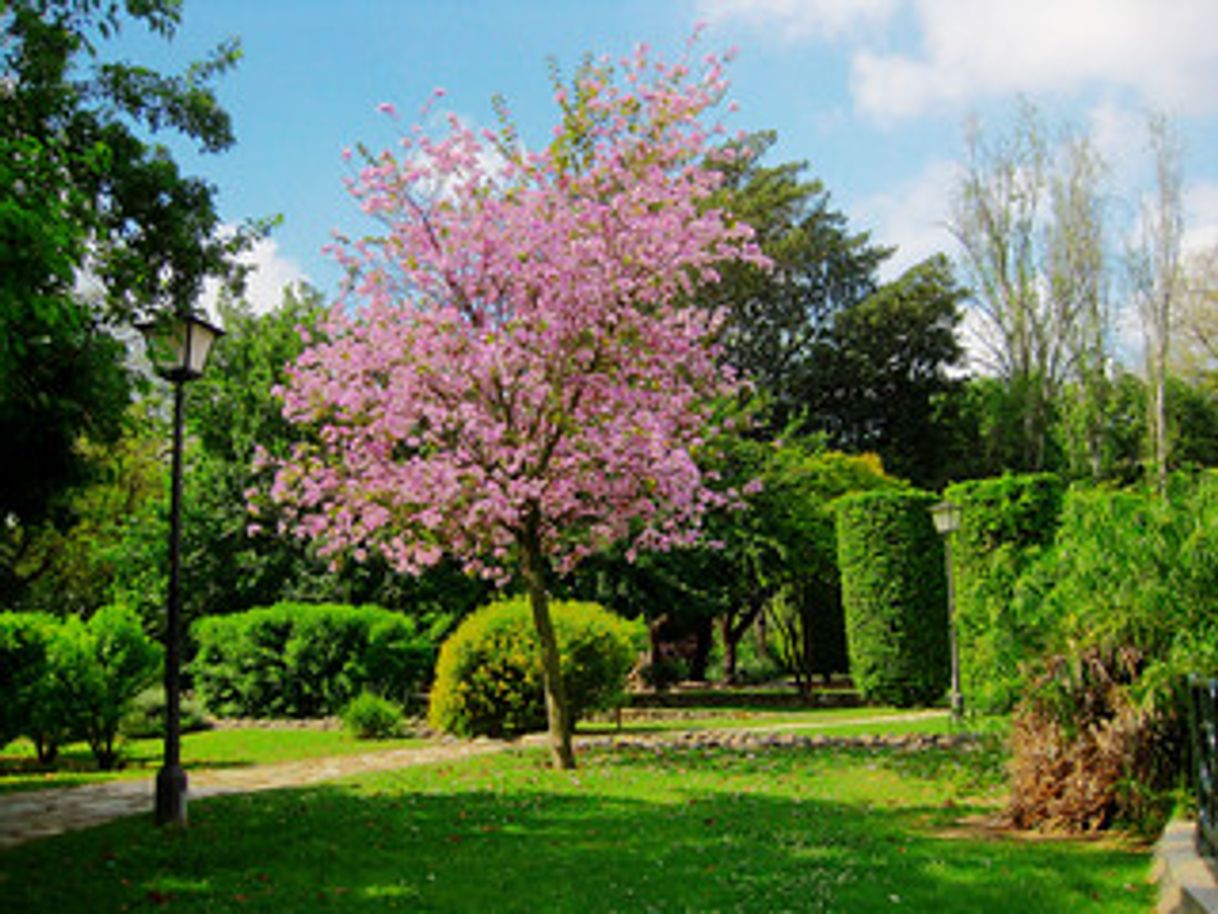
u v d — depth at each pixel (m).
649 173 11.16
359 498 11.45
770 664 30.42
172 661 8.34
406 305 11.48
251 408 22.81
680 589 20.50
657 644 25.66
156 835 7.68
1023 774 7.41
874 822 7.89
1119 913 4.88
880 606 17.88
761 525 21.02
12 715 12.60
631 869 6.39
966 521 14.97
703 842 7.16
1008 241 31.77
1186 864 4.86
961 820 7.80
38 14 8.78
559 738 11.50
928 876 5.84
